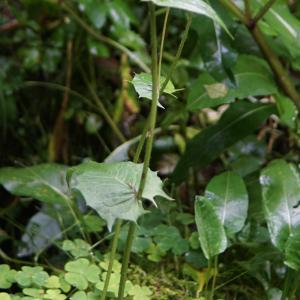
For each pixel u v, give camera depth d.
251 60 1.18
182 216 1.15
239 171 1.27
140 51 1.49
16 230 1.28
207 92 1.15
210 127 1.19
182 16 1.05
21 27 1.56
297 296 1.00
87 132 1.47
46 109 1.55
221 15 1.06
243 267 1.02
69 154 1.49
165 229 1.09
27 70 1.55
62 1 1.48
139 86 0.78
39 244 1.15
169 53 1.55
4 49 1.60
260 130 1.44
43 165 1.18
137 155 0.79
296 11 1.39
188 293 1.02
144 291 0.95
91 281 0.94
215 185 1.04
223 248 0.95
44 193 1.13
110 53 1.56
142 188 0.74
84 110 1.51
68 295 0.98
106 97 1.54
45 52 1.53
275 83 1.17
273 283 1.03
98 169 0.76
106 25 1.52
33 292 0.92
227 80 1.08
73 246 1.05
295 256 0.91
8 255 1.23
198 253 1.06
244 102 1.20
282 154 1.43
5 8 1.60
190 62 1.41
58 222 1.16
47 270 1.13
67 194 1.15
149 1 0.69
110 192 0.74
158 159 1.37
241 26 1.19
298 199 1.00
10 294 0.97
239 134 1.18
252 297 1.03
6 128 1.48
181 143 1.38
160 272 1.06
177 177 1.20
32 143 1.51
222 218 1.01
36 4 1.50
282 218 0.98
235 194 1.03
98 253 1.07
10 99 1.48
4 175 1.14
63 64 1.56
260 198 1.11
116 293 0.93
